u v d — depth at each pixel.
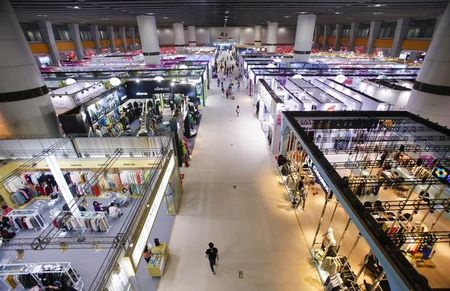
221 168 12.63
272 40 38.91
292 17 28.16
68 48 38.00
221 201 10.30
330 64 23.89
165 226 9.05
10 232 8.14
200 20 33.69
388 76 19.73
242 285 7.02
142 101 18.97
